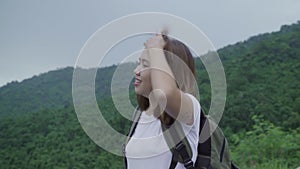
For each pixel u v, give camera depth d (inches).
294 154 271.3
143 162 66.7
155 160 66.2
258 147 277.1
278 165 255.6
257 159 268.2
